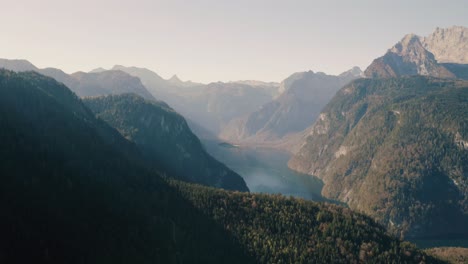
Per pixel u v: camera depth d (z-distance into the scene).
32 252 160.25
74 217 194.75
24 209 178.38
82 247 178.62
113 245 191.50
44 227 175.62
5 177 189.38
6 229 163.12
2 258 150.38
